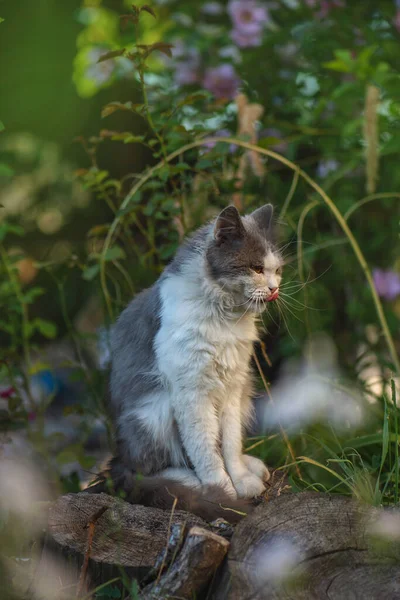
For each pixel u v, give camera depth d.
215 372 4.59
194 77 7.23
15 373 6.34
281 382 6.14
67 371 8.53
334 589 3.24
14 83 7.54
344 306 7.43
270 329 6.50
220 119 6.83
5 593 3.79
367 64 6.14
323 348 6.38
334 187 7.07
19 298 6.13
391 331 6.88
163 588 3.37
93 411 6.48
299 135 6.87
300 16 7.44
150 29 8.03
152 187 5.74
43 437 6.11
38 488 5.01
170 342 4.54
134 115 7.88
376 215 7.11
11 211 8.42
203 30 7.64
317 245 6.25
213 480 4.46
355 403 5.73
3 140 8.05
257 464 4.73
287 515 3.50
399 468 4.54
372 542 3.42
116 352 5.03
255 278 4.53
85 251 7.41
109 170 8.05
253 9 7.16
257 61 7.30
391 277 6.87
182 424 4.55
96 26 8.31
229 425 4.78
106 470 4.85
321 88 7.03
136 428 4.68
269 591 3.20
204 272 4.56
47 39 7.50
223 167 6.07
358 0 7.41
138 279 6.61
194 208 5.97
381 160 6.95
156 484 4.35
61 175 8.38
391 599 3.17
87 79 7.77
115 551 3.77
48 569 3.88
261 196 6.74
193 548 3.35
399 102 6.41
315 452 5.20
